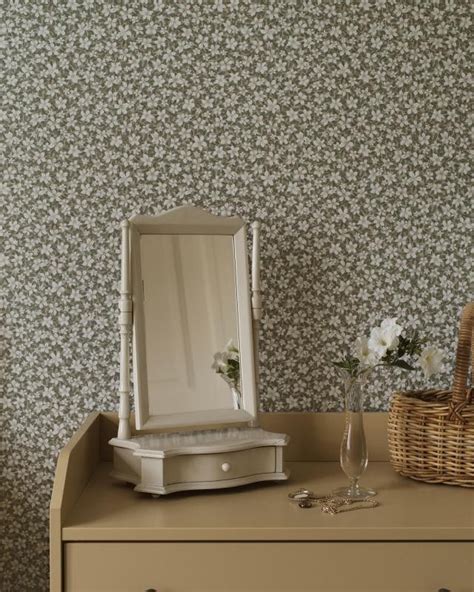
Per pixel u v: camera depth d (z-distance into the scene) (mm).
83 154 2029
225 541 1559
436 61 2035
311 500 1706
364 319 2049
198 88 2031
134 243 1818
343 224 2041
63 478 1585
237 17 2025
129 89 2027
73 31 2025
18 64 2025
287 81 2033
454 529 1550
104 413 2018
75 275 2035
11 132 2025
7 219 2031
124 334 1794
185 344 1853
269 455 1804
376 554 1564
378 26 2033
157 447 1719
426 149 2037
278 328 2049
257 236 1928
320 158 2039
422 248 2045
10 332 2037
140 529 1541
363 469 1736
